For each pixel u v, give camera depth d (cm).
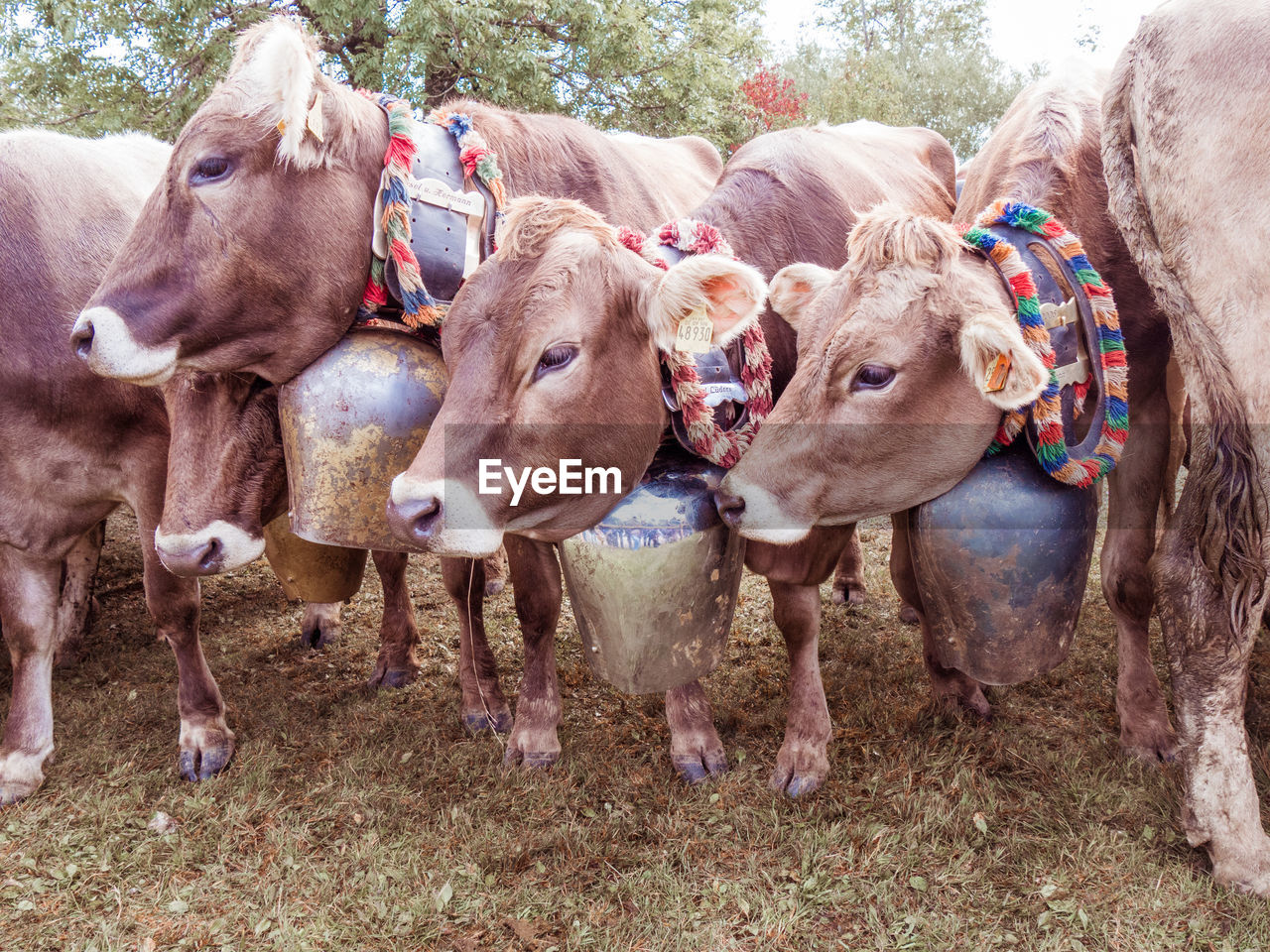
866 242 224
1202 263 222
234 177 239
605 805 294
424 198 254
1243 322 217
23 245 300
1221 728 236
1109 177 246
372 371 250
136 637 455
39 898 259
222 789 312
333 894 257
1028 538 237
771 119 1444
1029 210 243
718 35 1153
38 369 297
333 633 447
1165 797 271
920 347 219
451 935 241
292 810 300
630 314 219
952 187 510
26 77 1001
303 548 322
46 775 322
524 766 318
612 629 250
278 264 245
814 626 295
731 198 294
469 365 207
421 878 261
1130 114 239
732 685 374
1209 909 232
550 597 316
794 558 274
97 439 309
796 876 254
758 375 255
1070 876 247
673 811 291
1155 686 300
